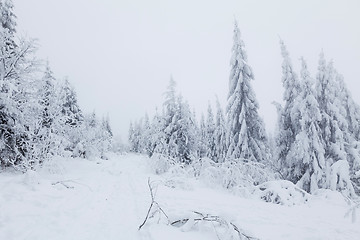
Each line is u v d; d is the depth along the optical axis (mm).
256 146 19016
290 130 19859
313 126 17312
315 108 17578
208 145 39688
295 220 8781
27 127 13023
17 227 5801
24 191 8383
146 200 10258
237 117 20078
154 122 33094
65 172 16688
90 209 8211
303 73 18344
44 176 13148
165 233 5711
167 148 26250
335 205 12477
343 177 15516
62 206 8000
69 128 17188
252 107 19516
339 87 23297
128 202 9773
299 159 17641
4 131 11812
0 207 6758
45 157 13602
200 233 5867
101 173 20203
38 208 7359
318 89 19391
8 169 12273
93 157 30719
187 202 10531
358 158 17969
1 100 11188
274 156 20141
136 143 80562
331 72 19594
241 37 20797
